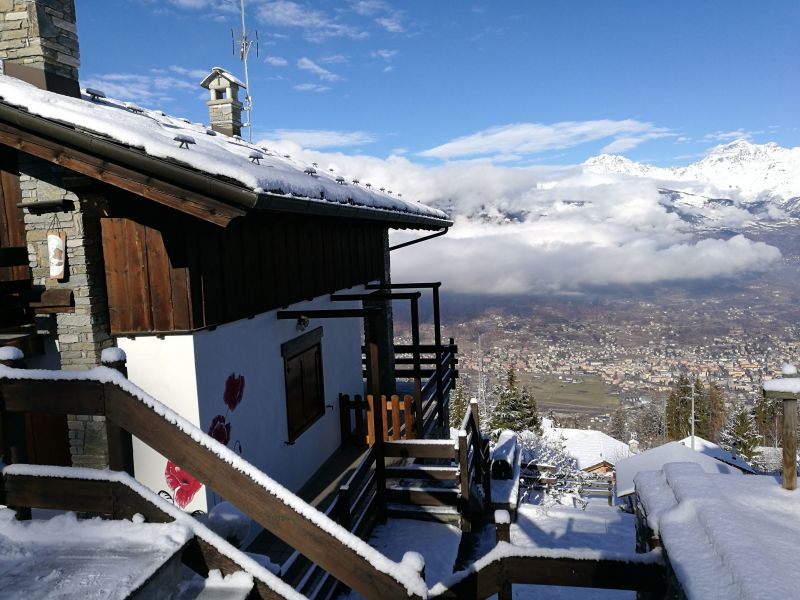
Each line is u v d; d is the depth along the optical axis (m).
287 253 7.50
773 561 2.75
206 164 4.36
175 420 2.50
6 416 2.71
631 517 12.41
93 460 5.29
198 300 5.40
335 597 5.60
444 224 12.38
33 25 5.49
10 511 2.74
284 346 7.32
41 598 2.10
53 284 5.21
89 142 4.50
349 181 9.48
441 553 6.60
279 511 2.46
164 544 2.44
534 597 7.84
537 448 28.67
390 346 11.79
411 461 8.70
